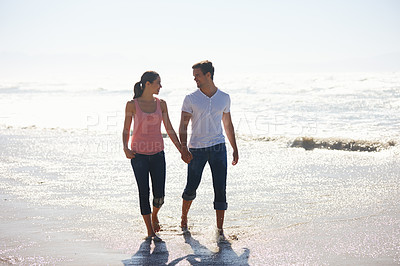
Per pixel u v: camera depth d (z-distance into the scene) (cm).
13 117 1898
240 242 498
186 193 546
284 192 714
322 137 1153
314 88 3497
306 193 704
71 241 503
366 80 3988
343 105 2036
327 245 475
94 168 916
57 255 457
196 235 527
